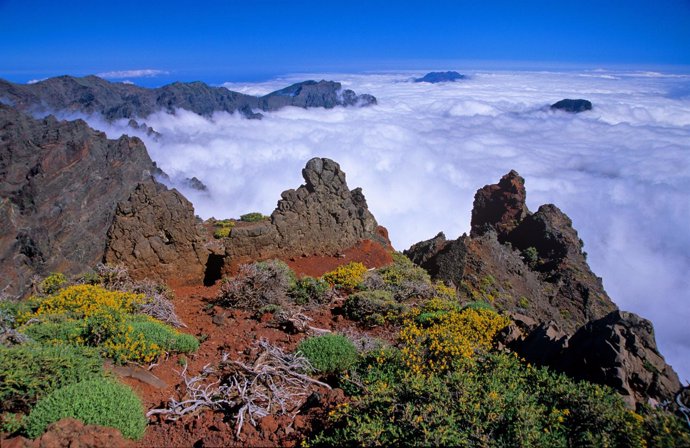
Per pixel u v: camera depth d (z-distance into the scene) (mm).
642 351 8820
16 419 6992
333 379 9266
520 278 34594
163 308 12711
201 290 16500
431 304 14555
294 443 7160
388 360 9461
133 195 16219
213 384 8711
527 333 11844
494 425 7004
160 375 9172
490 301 28891
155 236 16406
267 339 10492
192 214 17219
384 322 13391
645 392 8328
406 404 7230
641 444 6695
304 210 22219
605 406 7355
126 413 7070
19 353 7691
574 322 34500
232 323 12602
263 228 20234
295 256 21781
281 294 14344
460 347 9180
